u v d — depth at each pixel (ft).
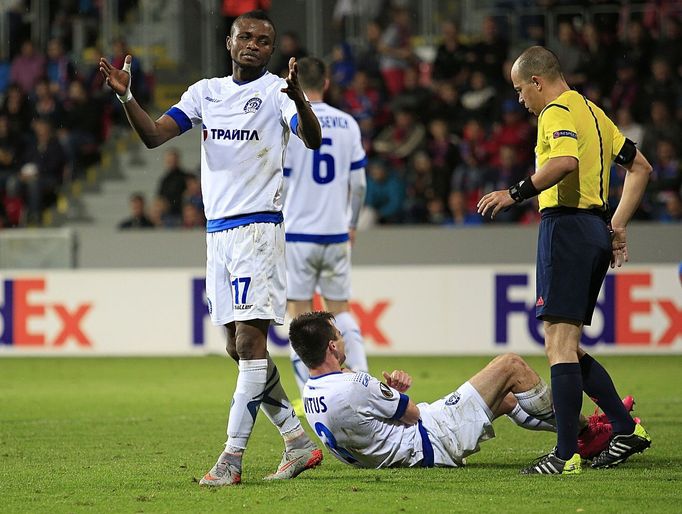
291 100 55.98
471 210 160.45
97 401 102.58
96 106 193.36
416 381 117.29
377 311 145.07
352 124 90.48
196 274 148.66
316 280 90.63
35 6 208.44
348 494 52.70
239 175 56.54
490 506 49.21
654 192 154.51
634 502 49.78
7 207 179.11
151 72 201.36
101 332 150.20
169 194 167.94
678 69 177.06
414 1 214.07
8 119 187.21
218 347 148.77
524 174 160.35
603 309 139.23
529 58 59.47
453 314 143.54
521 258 148.87
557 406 58.08
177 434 79.51
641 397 100.17
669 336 138.21
